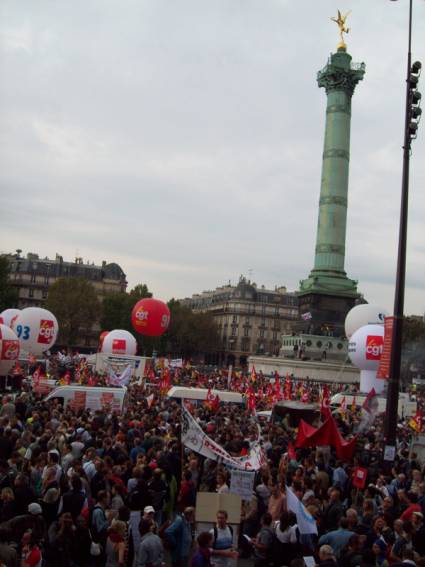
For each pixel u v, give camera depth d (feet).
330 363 341.82
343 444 82.43
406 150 84.48
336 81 357.61
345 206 358.23
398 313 82.07
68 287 574.15
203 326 646.74
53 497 54.75
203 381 233.96
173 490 66.08
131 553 54.34
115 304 593.01
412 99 84.58
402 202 83.92
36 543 42.60
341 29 368.89
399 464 86.94
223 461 69.72
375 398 103.40
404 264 82.79
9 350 151.02
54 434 79.51
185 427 70.33
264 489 67.36
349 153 362.53
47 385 159.12
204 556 45.47
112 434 89.30
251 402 154.92
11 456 66.44
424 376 431.43
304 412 128.06
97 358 221.87
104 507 54.13
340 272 360.28
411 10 86.89
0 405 110.73
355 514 54.03
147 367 247.70
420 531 54.08
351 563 47.32
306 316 353.10
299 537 54.49
